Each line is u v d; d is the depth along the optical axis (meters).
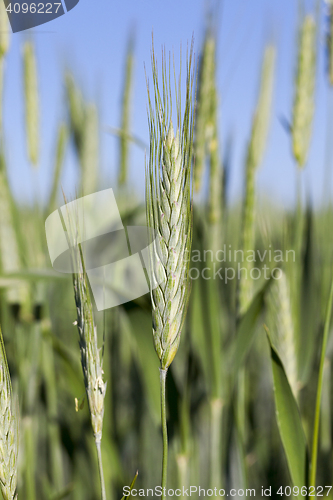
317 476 0.65
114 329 0.72
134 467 0.72
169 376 0.52
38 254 0.63
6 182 0.56
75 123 0.71
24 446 0.56
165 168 0.39
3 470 0.39
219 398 0.53
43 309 0.61
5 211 0.56
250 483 0.71
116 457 0.60
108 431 0.61
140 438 0.72
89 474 0.64
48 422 0.66
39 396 0.68
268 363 0.84
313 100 0.54
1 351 0.39
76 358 0.60
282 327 0.52
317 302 0.58
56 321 0.81
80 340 0.39
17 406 0.40
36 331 0.59
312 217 0.54
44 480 0.61
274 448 0.74
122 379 0.83
